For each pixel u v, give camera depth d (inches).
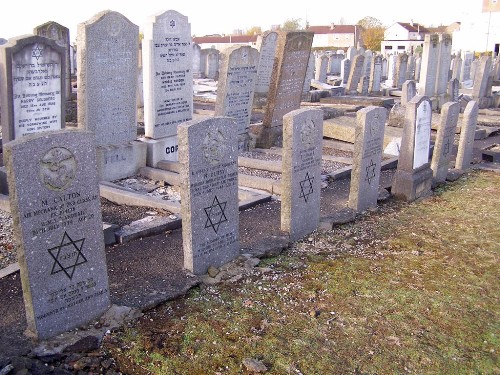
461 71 1162.0
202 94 862.5
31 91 319.3
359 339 183.3
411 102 334.6
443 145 384.2
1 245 251.0
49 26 593.0
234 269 233.6
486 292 222.4
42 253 167.9
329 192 361.7
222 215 232.1
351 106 730.2
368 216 317.7
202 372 161.6
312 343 179.5
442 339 185.0
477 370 168.1
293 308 203.8
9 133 315.0
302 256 255.4
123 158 374.6
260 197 334.0
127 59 363.3
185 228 221.3
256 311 199.9
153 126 391.9
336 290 220.1
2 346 166.4
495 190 378.6
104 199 328.8
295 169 263.4
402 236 286.0
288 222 271.1
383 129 325.1
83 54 333.1
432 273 239.9
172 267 231.3
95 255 183.5
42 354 163.3
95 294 185.5
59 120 340.5
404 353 175.5
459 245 274.4
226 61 432.5
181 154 212.7
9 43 306.5
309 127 266.2
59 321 175.8
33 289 167.0
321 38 3073.3
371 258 255.8
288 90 484.7
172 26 384.8
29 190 161.3
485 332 190.7
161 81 387.5
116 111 366.3
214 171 223.6
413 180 345.1
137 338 177.2
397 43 2746.1
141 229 272.8
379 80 941.8
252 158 444.1
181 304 202.7
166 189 361.4
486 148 534.0
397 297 215.0
